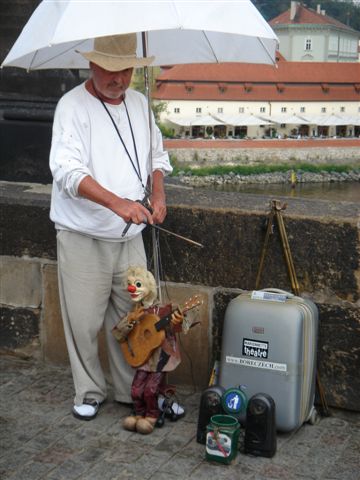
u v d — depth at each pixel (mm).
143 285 2996
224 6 2641
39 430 3146
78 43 3291
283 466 2828
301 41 61906
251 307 2973
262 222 3246
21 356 3951
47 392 3549
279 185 55812
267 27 2758
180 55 3422
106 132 2916
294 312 2914
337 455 2912
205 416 2984
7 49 4629
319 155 59000
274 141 58531
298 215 3162
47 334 3871
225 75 62969
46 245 3768
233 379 3023
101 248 3072
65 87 4586
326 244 3129
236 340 3000
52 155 2844
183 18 2537
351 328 3150
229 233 3322
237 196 3551
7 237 3852
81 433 3119
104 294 3158
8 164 4590
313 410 3145
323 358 3227
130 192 2975
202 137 61812
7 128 4555
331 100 64250
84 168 2783
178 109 62406
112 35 2598
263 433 2863
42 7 2768
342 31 59062
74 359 3230
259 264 3268
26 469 2816
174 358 3064
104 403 3404
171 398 3246
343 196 31078
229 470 2805
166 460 2887
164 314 3025
